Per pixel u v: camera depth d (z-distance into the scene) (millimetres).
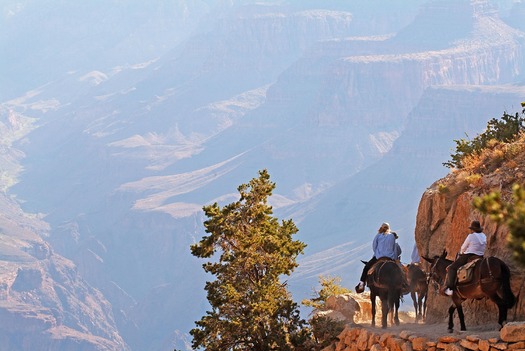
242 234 36094
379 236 28781
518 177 27750
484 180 29000
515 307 25203
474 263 23344
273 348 33438
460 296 23969
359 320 32812
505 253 26281
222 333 34594
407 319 32656
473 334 23891
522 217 14703
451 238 29672
